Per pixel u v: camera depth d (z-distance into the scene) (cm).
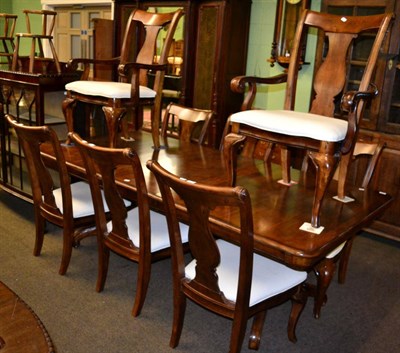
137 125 413
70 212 246
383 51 320
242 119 218
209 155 293
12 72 348
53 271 263
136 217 237
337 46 240
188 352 202
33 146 238
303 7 378
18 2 727
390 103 324
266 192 229
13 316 116
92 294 242
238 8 400
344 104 195
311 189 240
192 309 236
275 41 394
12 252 282
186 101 420
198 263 176
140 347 203
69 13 655
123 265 276
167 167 259
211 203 153
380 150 246
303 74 402
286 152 244
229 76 407
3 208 352
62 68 401
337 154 197
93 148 197
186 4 402
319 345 213
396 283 280
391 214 331
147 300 239
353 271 292
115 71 471
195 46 411
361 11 332
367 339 220
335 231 185
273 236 176
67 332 209
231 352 177
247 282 164
